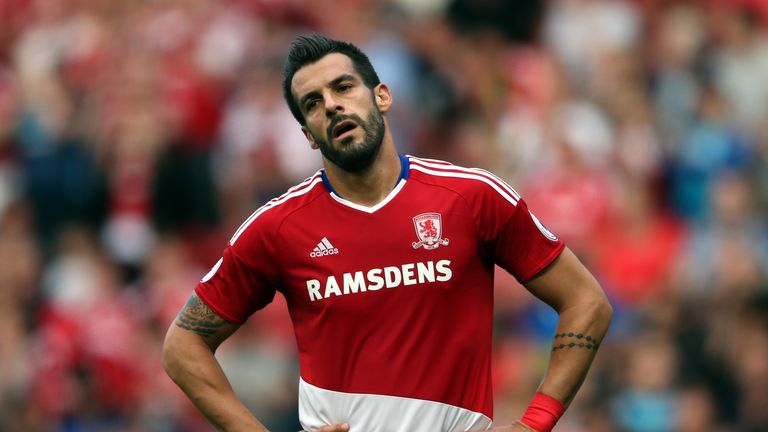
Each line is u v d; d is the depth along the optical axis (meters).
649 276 38.91
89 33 50.38
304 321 16.45
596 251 39.47
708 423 35.03
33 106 48.56
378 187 16.22
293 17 47.78
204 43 47.50
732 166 43.59
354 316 16.08
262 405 36.94
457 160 43.06
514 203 16.31
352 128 16.03
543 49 47.31
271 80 45.47
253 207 43.22
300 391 16.66
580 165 40.91
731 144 44.00
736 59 47.50
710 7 48.69
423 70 44.84
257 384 37.03
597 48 46.88
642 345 35.97
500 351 36.50
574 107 44.00
